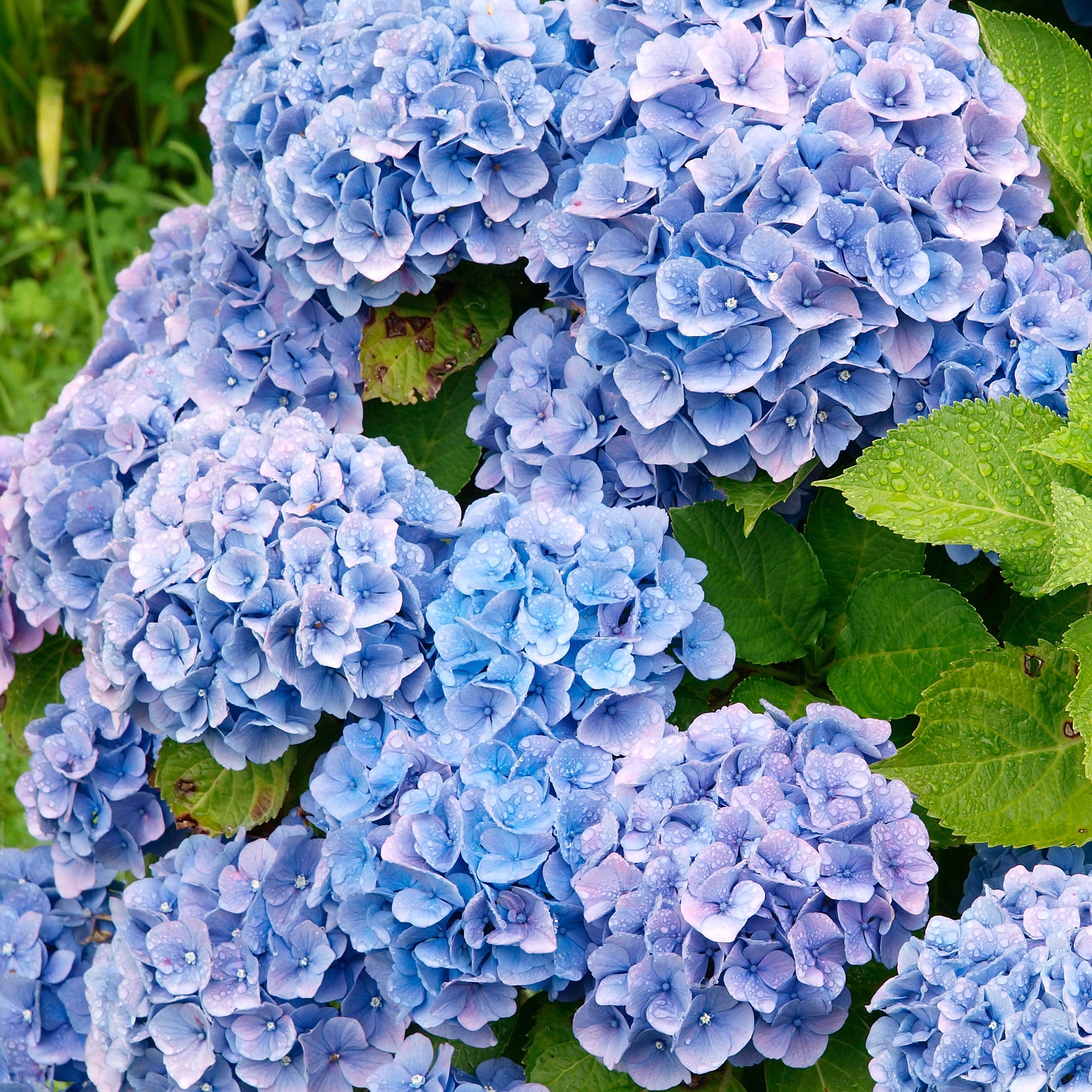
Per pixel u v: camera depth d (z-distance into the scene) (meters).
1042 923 1.80
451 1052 1.87
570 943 1.85
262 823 1.93
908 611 1.92
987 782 1.87
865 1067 1.86
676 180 1.91
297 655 1.88
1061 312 1.91
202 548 1.90
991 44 1.98
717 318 1.88
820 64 1.91
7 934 2.00
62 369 3.04
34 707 2.08
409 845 1.84
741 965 1.81
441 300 2.01
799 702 1.93
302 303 2.00
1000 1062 1.77
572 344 1.97
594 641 1.88
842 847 1.82
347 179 1.95
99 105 3.71
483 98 1.95
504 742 1.88
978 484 1.89
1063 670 1.89
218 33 3.62
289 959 1.89
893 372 1.91
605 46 1.97
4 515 2.03
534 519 1.90
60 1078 2.01
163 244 2.18
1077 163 1.99
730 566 1.94
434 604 1.90
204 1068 1.88
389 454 1.93
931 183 1.90
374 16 1.99
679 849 1.83
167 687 1.88
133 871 1.99
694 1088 1.87
